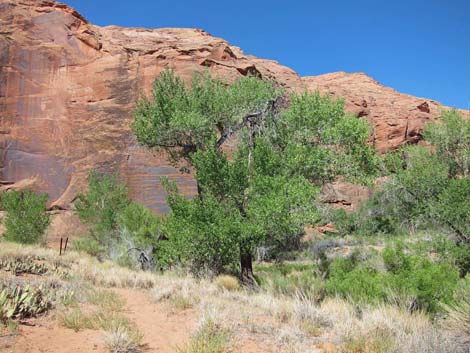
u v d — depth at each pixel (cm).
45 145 3978
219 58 4816
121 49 4475
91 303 747
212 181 1259
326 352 520
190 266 1310
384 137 5494
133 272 1281
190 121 1433
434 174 1628
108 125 4069
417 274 838
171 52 4497
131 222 1975
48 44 4294
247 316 685
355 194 4122
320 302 880
